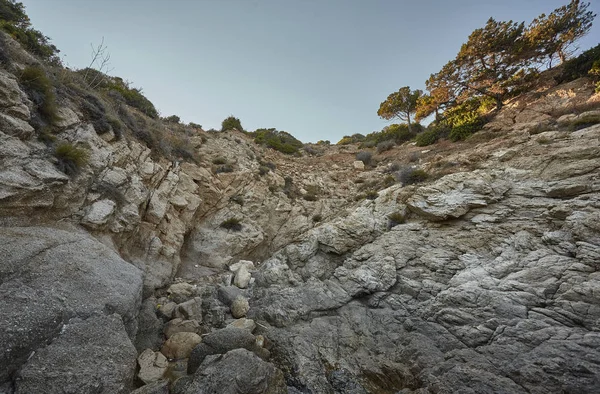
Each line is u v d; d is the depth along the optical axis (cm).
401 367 657
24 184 515
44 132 683
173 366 596
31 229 527
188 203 1316
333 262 1170
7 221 493
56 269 470
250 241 1502
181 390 490
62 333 389
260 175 1998
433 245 971
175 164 1416
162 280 938
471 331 670
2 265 406
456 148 1645
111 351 409
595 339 530
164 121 2183
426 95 2455
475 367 574
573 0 1825
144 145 1277
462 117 1944
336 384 642
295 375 650
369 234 1165
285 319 859
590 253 662
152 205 1042
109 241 731
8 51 801
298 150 3080
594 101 1292
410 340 723
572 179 852
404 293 892
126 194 903
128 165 1034
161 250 1006
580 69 1628
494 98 1948
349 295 952
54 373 341
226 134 2491
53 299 417
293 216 1839
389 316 833
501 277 752
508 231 860
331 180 2231
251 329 797
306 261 1183
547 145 1039
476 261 839
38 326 370
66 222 638
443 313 745
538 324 609
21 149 575
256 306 948
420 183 1297
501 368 558
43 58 1270
